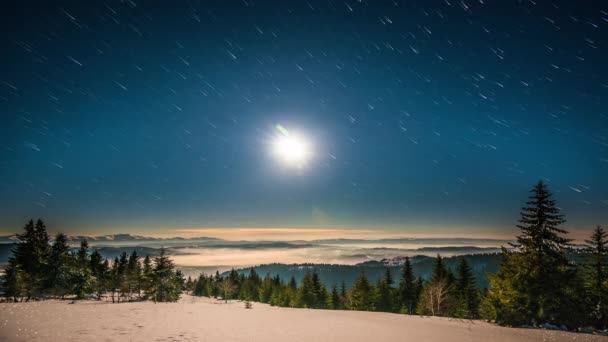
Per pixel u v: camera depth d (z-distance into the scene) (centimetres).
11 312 2620
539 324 2808
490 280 3319
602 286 3316
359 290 7725
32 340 1584
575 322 2802
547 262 2953
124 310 3347
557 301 2830
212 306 4750
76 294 6656
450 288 6122
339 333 2225
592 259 3459
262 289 11569
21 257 6706
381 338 2084
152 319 2614
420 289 7362
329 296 9269
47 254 6731
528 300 2855
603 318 3034
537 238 3066
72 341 1589
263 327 2380
